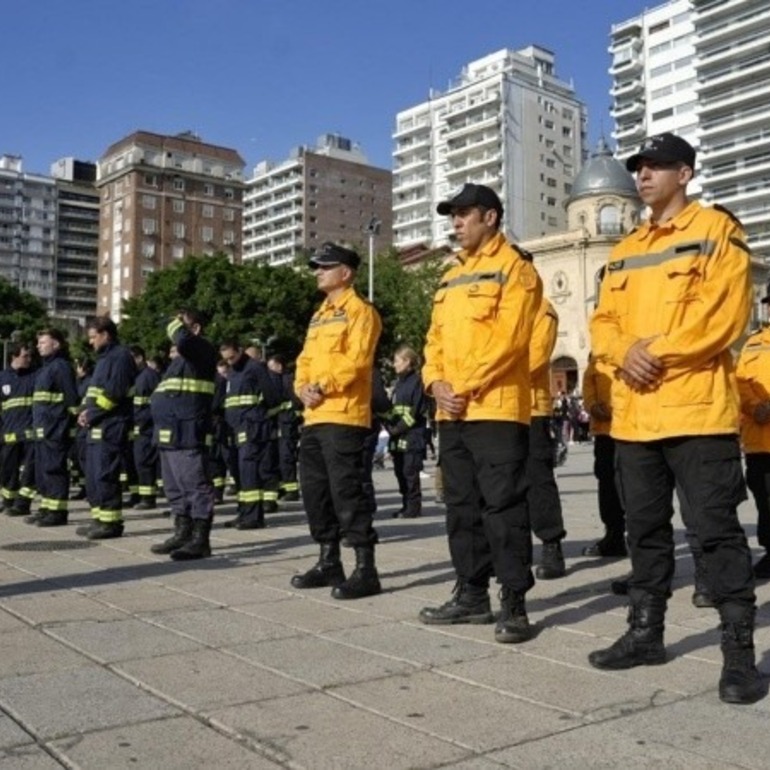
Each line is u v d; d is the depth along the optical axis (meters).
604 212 59.28
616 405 4.58
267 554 8.34
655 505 4.53
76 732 3.59
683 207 4.48
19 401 11.96
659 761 3.30
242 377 10.40
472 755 3.35
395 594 6.43
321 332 6.61
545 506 7.24
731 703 3.96
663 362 4.23
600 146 61.88
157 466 12.64
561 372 59.09
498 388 5.20
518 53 118.69
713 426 4.20
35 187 153.75
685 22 100.12
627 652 4.51
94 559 8.00
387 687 4.18
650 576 4.57
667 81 101.69
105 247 116.75
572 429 40.41
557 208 113.81
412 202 125.12
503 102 110.44
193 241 115.62
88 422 9.42
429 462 24.80
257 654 4.75
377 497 15.25
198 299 47.41
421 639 5.09
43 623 5.43
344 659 4.66
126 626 5.38
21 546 8.80
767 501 7.40
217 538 9.52
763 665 4.58
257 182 141.38
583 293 57.94
